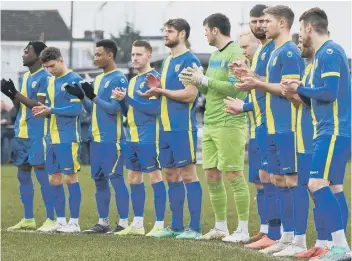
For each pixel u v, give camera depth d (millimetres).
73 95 16578
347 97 12203
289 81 12203
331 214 12094
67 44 72688
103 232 16844
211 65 15617
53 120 17141
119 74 16766
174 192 15953
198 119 37969
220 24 15469
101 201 16891
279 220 14273
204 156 15680
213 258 12688
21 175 18016
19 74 41188
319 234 12906
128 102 16078
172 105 15578
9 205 23297
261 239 14320
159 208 16266
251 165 14898
